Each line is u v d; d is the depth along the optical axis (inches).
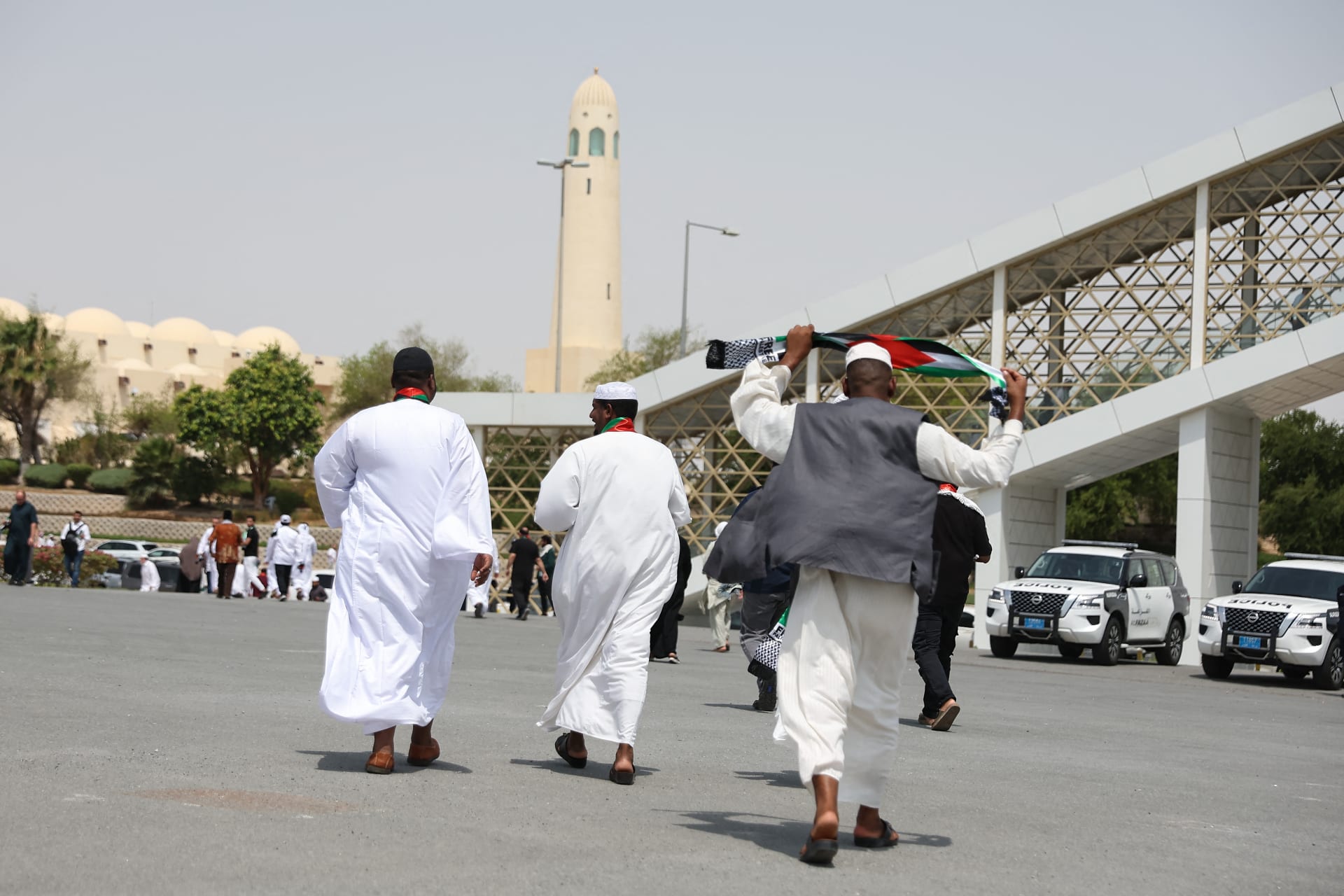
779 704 214.2
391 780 266.2
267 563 1464.1
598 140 3555.6
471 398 1616.6
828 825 205.6
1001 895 193.3
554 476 301.9
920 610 461.1
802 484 214.4
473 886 179.8
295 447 3186.5
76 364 3093.0
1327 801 324.5
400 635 276.1
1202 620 924.6
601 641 297.0
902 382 1419.8
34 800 222.5
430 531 278.4
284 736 324.5
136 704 374.6
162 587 1748.3
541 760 313.9
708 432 1545.3
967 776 332.5
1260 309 1283.2
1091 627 983.6
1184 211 1328.7
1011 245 1348.4
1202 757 410.3
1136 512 2637.8
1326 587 940.6
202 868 182.1
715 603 994.1
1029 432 1318.9
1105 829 259.4
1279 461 2632.9
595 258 3531.0
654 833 228.5
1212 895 202.5
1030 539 1409.9
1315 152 1258.0
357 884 177.5
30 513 1254.9
